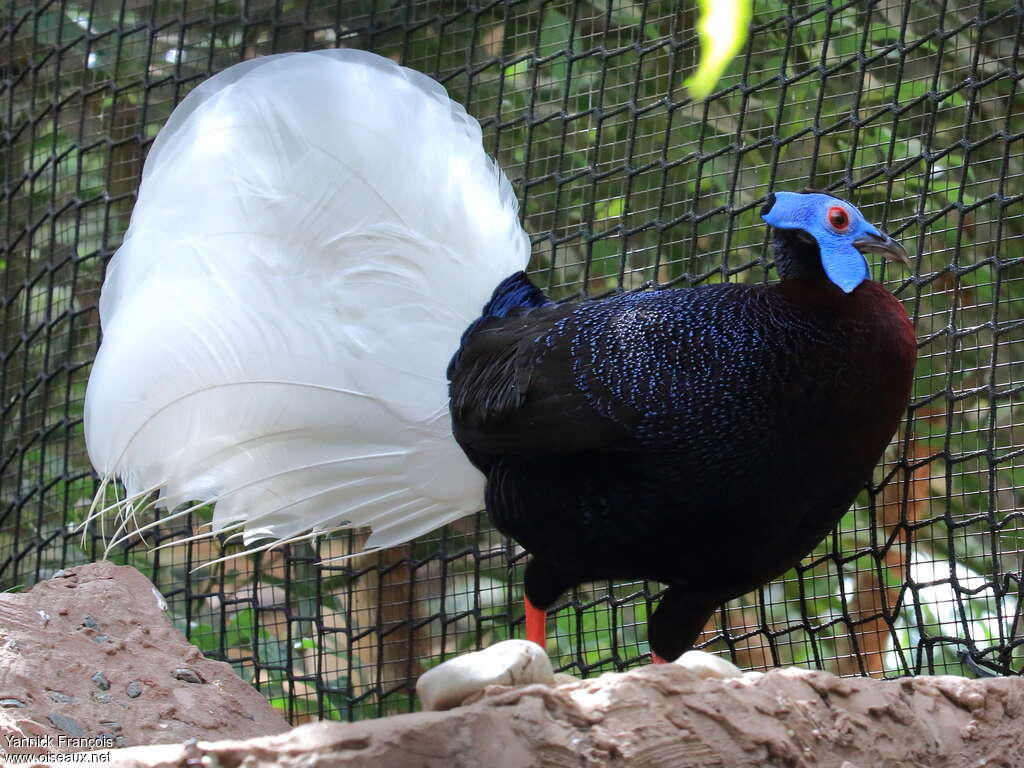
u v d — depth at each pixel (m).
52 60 8.96
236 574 8.11
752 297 5.32
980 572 7.85
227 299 5.94
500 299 5.97
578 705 3.89
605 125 8.01
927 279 6.59
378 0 8.24
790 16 6.94
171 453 5.98
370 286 5.93
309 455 5.97
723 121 8.07
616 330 5.35
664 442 5.11
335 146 5.98
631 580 5.81
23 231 8.55
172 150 6.10
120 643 5.50
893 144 6.72
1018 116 7.68
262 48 8.54
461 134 6.18
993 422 6.36
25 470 8.76
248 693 5.58
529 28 8.12
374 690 7.31
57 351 8.81
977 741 4.33
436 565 8.45
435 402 5.85
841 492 5.29
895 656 8.23
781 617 8.40
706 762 3.89
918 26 7.83
